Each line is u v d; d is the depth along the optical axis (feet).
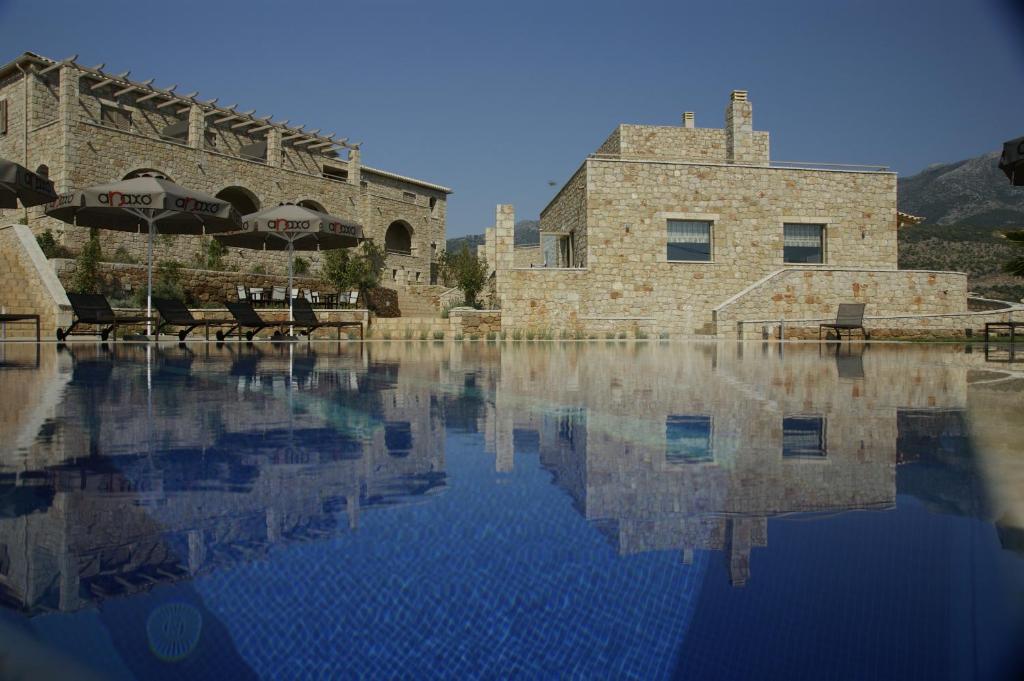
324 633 3.60
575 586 4.19
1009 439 9.43
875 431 10.17
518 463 7.82
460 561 4.61
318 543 4.99
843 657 3.24
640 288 78.18
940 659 3.24
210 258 107.14
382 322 66.23
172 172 107.14
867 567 4.47
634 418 11.58
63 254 81.15
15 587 4.11
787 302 73.00
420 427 10.50
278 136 126.62
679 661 3.26
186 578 4.33
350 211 143.64
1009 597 3.96
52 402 13.43
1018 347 51.57
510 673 3.17
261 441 9.18
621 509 5.88
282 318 64.64
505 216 74.79
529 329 69.51
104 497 6.22
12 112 102.12
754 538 5.08
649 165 78.79
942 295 75.56
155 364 24.56
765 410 12.60
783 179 81.00
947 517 5.61
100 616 3.79
